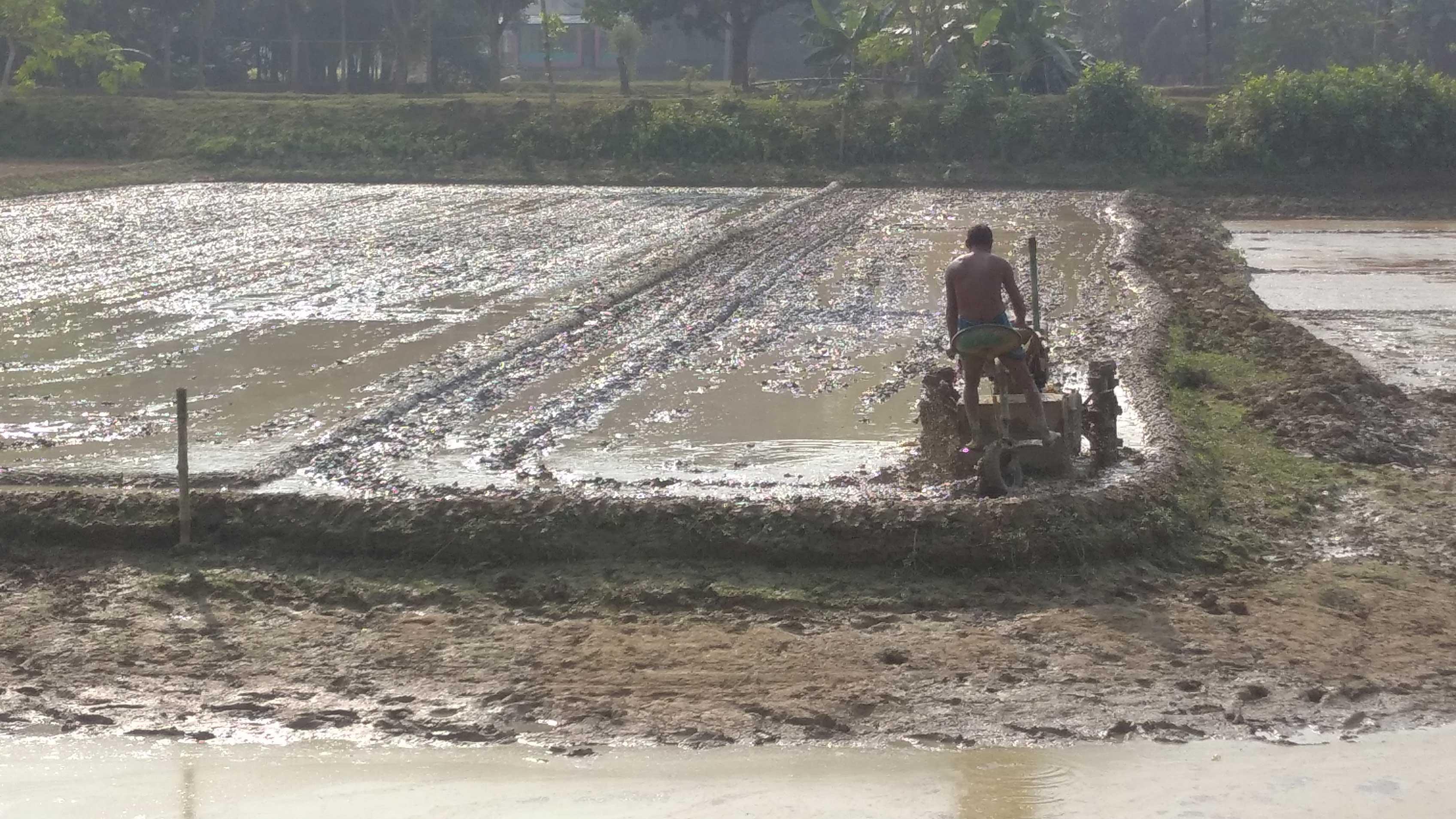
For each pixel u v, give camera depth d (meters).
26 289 21.80
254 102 51.94
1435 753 7.09
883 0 53.81
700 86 64.75
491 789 6.81
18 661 8.46
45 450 12.44
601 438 12.73
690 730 7.39
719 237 27.64
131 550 10.25
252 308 20.00
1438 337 18.86
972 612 8.97
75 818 6.55
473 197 39.28
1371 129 43.84
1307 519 10.80
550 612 9.11
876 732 7.36
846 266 23.98
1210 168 44.25
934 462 10.93
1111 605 9.03
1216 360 16.56
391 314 19.39
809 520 9.77
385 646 8.59
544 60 88.88
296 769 7.06
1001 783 6.79
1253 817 6.45
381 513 10.16
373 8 69.06
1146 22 78.06
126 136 49.94
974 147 46.41
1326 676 7.96
